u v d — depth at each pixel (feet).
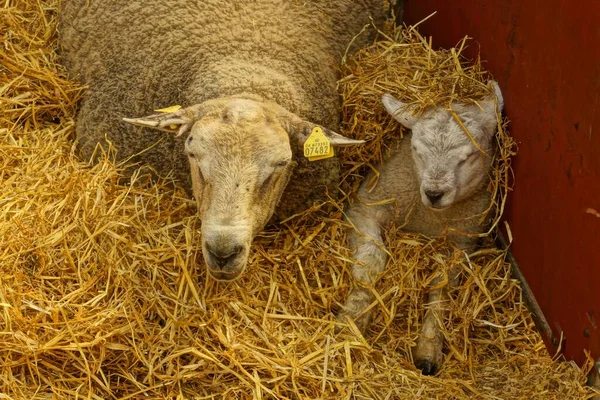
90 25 5.47
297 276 4.84
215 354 4.33
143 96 5.05
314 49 5.24
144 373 4.30
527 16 4.58
